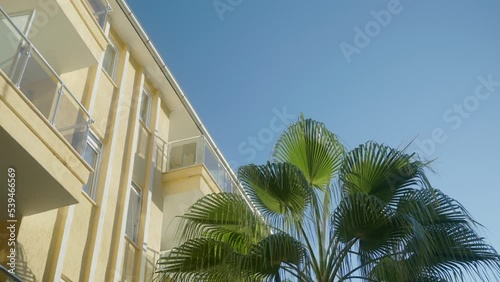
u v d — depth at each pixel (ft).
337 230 29.14
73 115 35.81
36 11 34.83
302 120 34.73
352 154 32.09
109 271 37.09
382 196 31.37
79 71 39.37
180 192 48.14
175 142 51.98
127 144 44.11
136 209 43.80
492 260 28.66
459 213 30.14
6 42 28.30
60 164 28.99
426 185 30.48
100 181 38.81
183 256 29.99
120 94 44.37
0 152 26.35
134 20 47.37
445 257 29.09
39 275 29.81
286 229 30.37
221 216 32.07
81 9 37.45
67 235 32.68
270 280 28.25
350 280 28.76
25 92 30.37
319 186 34.22
